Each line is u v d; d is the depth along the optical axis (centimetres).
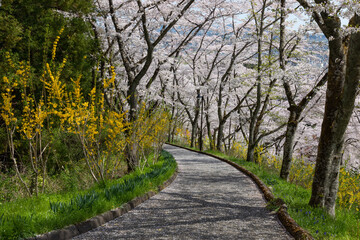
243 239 399
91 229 429
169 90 2308
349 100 524
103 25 1338
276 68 1080
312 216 491
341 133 561
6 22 765
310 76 1594
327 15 520
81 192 610
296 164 1272
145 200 629
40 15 884
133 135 933
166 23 1382
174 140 3881
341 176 869
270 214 533
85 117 643
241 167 1226
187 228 443
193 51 2453
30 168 746
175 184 852
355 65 488
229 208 577
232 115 2320
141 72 1045
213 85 2495
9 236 329
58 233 372
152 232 422
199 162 1528
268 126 2202
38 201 500
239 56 2333
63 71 882
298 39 1307
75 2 984
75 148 882
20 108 796
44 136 780
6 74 725
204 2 1916
